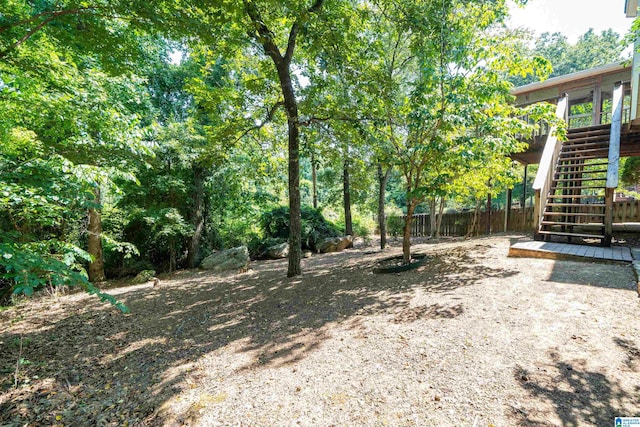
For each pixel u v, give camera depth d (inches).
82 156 203.6
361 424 70.2
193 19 131.0
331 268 277.3
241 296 202.1
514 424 64.8
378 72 220.7
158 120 443.8
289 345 116.1
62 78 179.2
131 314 182.5
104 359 121.9
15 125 170.6
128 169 256.5
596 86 359.3
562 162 278.1
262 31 208.8
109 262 364.5
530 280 153.9
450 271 190.4
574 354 87.1
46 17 142.9
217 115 305.1
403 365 91.6
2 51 128.4
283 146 349.7
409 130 208.1
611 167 211.2
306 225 496.1
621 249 197.3
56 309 209.6
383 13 231.3
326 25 201.9
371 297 161.8
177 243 397.4
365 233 603.5
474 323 112.8
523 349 92.1
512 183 254.2
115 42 137.9
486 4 194.2
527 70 181.0
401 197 838.5
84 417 84.7
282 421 73.9
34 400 94.7
